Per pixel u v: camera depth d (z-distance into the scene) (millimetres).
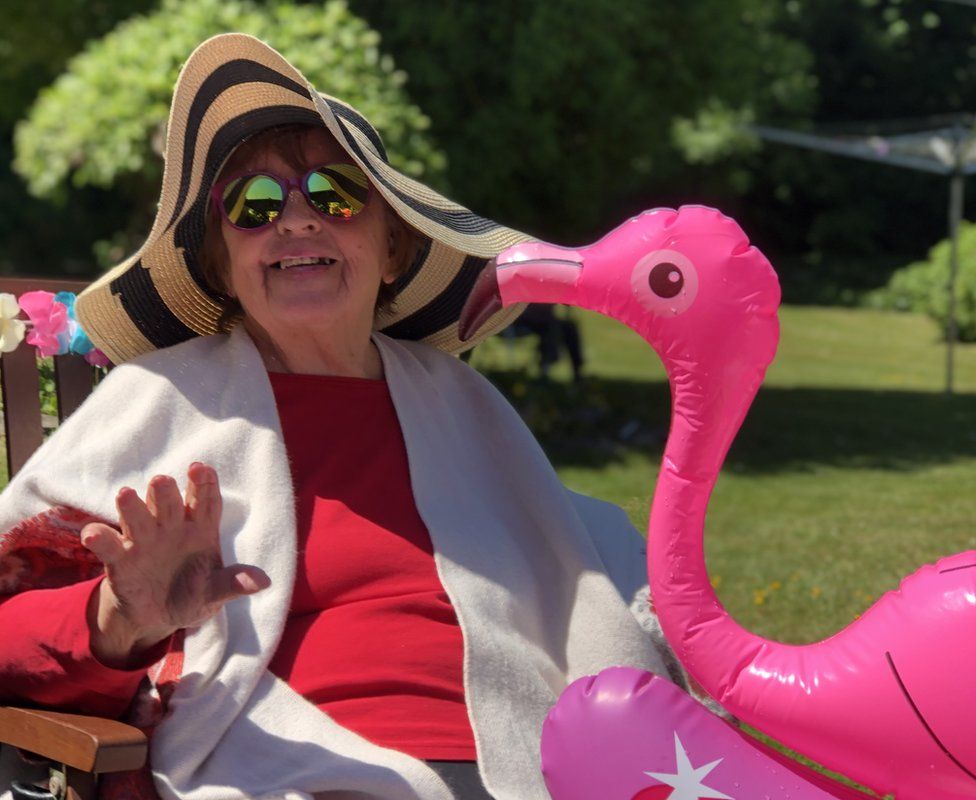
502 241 2443
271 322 2191
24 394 2453
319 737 1875
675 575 1692
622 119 10094
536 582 2193
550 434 9648
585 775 1644
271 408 2119
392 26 9656
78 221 23391
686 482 1697
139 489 2027
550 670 2104
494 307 1744
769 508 7047
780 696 1604
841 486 7809
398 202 2172
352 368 2273
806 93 22812
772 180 27531
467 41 9609
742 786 1605
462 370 2400
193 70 2066
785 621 4566
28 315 2436
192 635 1934
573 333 11273
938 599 1552
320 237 2145
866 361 15281
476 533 2158
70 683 1727
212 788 1824
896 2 28156
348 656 1979
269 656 1931
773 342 1687
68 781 1692
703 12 10352
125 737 1631
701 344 1669
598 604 2141
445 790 1848
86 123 8828
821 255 27797
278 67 2072
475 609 2041
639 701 1641
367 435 2205
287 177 2148
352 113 2357
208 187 2234
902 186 27531
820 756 1598
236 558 1999
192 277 2365
